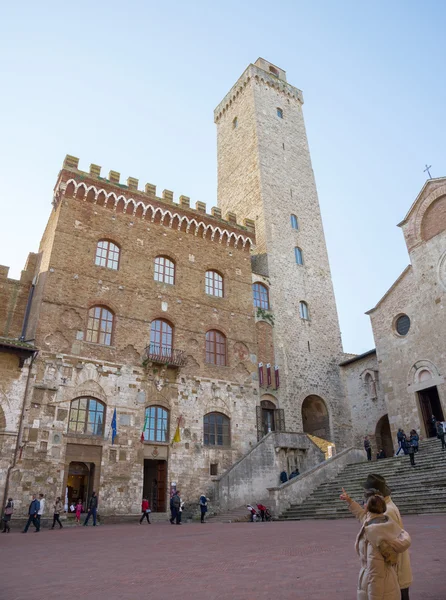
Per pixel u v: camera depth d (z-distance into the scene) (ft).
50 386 98.73
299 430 136.98
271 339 144.87
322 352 154.92
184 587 28.22
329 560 34.71
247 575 30.96
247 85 196.24
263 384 135.44
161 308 122.52
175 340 121.49
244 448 120.67
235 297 138.82
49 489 91.25
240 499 105.50
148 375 113.09
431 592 23.39
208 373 123.34
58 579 32.96
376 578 15.64
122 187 127.65
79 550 49.83
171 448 109.29
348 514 79.56
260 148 179.01
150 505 109.19
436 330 121.49
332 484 99.96
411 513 71.20
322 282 168.25
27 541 61.67
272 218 166.61
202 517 92.53
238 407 124.67
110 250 121.49
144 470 114.42
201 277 134.00
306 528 63.41
